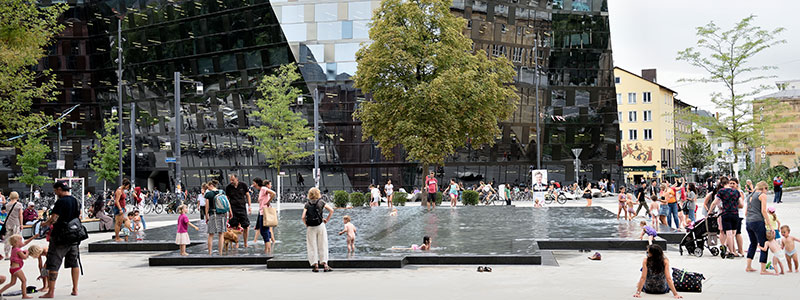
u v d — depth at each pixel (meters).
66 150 67.75
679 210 21.78
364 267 14.38
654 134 94.94
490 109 40.47
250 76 59.72
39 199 49.38
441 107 37.34
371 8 56.81
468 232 21.03
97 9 66.31
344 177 56.97
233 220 17.14
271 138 48.56
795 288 10.93
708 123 41.09
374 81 38.97
